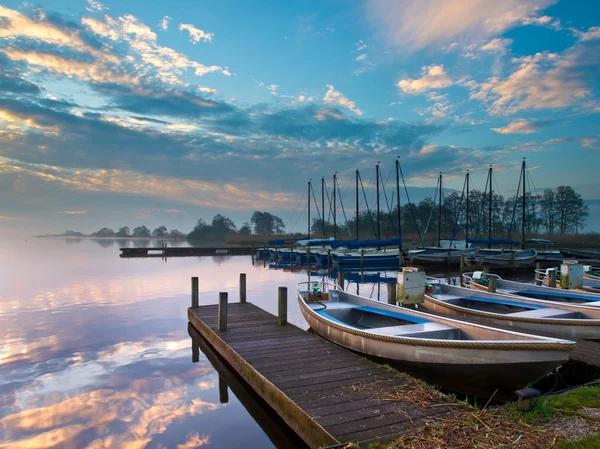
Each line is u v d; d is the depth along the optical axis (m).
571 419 4.26
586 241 69.12
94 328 12.20
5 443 5.69
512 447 3.72
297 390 5.70
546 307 10.20
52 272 28.70
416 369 6.71
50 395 7.32
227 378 8.12
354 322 10.37
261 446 5.68
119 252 58.97
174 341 10.82
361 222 89.56
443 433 4.07
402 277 10.35
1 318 13.53
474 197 99.81
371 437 4.30
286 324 10.29
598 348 7.77
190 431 6.09
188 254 55.69
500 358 5.66
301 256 43.56
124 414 6.61
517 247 56.00
